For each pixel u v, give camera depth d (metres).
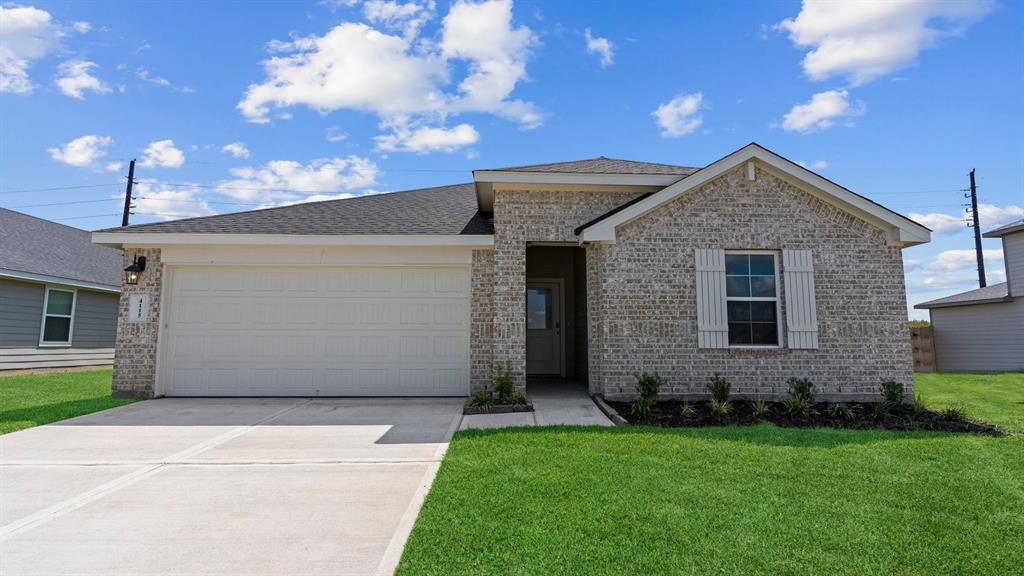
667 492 4.31
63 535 3.62
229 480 4.85
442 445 6.12
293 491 4.54
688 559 3.18
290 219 10.80
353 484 4.72
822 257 9.09
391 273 9.95
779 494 4.29
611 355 8.80
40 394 10.10
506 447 5.77
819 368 8.86
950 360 20.02
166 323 9.80
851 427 7.18
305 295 9.90
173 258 9.80
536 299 13.41
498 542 3.40
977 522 3.76
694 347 8.86
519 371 9.28
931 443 6.04
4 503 4.25
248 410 8.42
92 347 16.94
